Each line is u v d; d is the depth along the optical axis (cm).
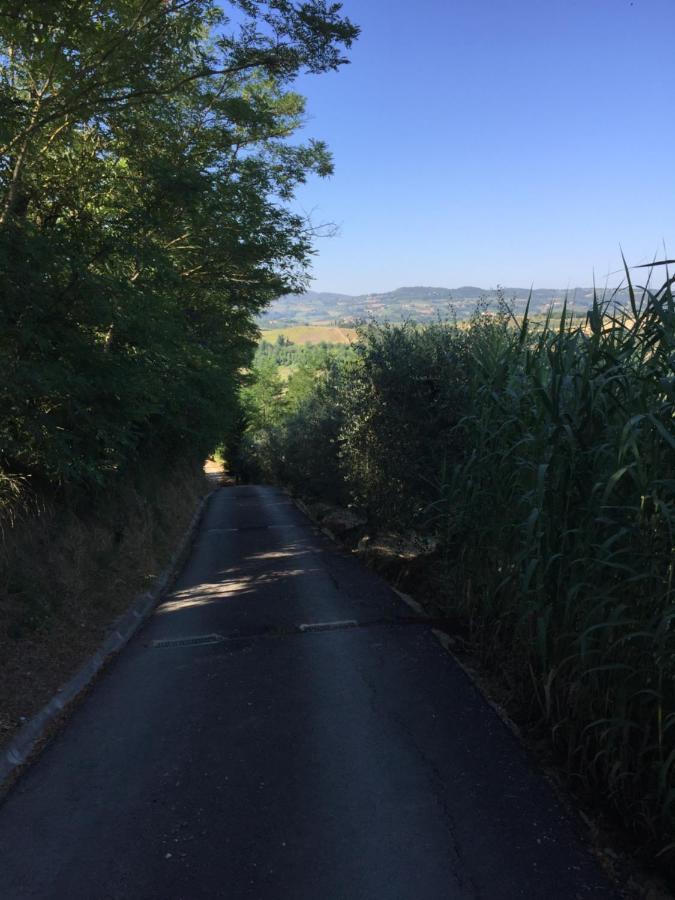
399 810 304
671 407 276
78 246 546
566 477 350
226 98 975
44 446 592
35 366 495
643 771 297
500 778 332
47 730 428
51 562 725
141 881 259
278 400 6506
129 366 668
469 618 579
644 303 309
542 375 444
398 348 898
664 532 290
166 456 1802
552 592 370
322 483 1825
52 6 473
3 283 470
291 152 1188
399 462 854
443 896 244
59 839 292
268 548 1286
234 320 1566
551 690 375
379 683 469
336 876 257
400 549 1055
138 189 724
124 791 334
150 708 450
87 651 589
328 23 608
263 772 346
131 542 1037
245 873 261
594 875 256
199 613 752
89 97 576
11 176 560
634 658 303
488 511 515
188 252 1066
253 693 465
